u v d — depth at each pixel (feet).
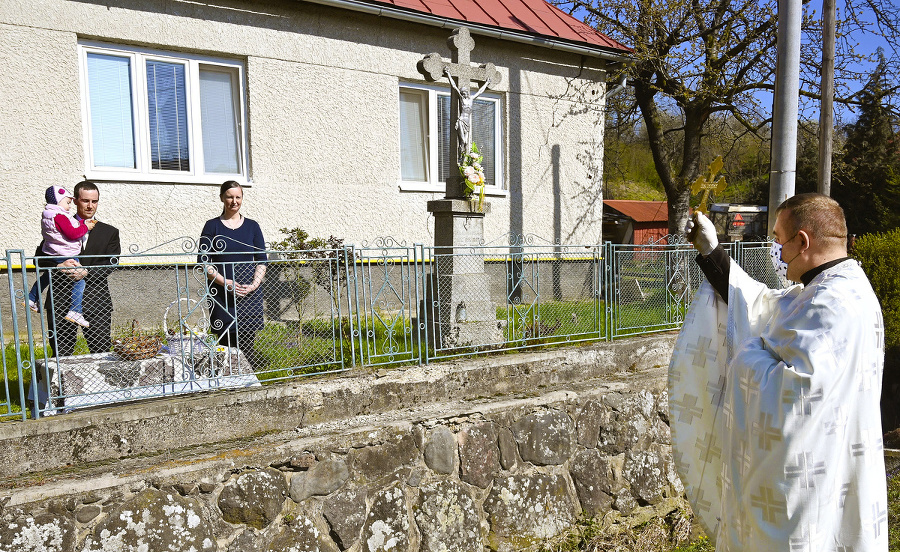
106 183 21.39
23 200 20.13
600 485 14.85
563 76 30.91
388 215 26.81
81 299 11.61
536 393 14.65
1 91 19.62
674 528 15.52
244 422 11.84
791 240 8.04
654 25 35.01
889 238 28.94
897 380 28.55
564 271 16.90
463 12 27.61
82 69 21.07
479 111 28.89
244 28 23.31
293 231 20.52
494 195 29.27
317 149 25.05
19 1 19.70
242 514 10.68
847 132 67.21
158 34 21.86
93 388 11.34
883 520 7.48
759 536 7.56
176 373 12.26
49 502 9.26
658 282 18.53
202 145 23.31
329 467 11.53
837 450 7.23
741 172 69.31
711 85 35.76
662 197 106.11
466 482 13.08
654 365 17.43
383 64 26.30
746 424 7.72
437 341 15.94
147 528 9.90
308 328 13.62
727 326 8.80
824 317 7.28
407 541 12.28
